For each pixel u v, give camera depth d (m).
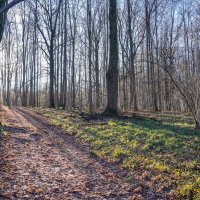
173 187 6.80
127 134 11.34
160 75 32.25
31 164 8.40
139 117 16.03
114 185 7.12
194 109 12.27
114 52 16.84
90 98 25.03
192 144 9.61
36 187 6.70
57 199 6.15
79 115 17.95
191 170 7.53
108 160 9.12
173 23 32.78
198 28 14.80
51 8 31.12
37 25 32.47
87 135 12.38
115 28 16.89
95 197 6.39
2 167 7.75
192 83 12.05
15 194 6.18
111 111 16.77
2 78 52.66
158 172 7.71
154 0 31.59
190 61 13.16
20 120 17.25
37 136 12.55
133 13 30.44
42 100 60.03
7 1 7.50
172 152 9.02
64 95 29.78
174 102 36.12
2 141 10.57
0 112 21.00
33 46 40.41
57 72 35.66
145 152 9.31
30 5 34.88
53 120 17.17
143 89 43.66
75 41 35.00
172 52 14.48
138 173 7.88
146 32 28.62
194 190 6.38
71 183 7.15
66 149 10.62
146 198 6.39
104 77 41.25
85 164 8.79
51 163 8.72
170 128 12.51
